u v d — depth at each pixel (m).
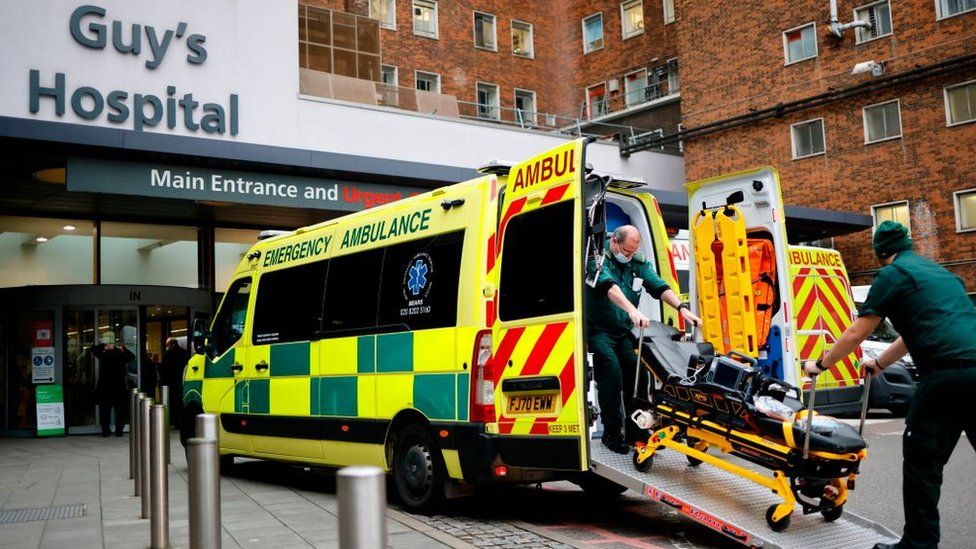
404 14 34.84
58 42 15.78
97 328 17.25
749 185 9.72
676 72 34.72
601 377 6.44
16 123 13.50
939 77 24.56
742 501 5.79
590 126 27.55
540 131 22.38
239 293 9.72
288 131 18.12
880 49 25.75
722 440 5.77
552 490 8.16
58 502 8.10
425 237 7.14
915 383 14.37
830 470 5.31
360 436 7.50
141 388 17.34
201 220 19.09
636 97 35.19
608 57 37.38
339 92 19.39
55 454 13.10
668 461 6.41
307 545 5.76
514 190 6.65
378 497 2.27
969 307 4.87
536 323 6.18
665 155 28.98
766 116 27.92
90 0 16.11
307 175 16.34
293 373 8.49
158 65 16.70
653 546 5.73
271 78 18.05
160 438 5.74
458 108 21.45
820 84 26.97
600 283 6.35
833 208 26.69
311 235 8.75
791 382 9.39
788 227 24.20
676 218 22.23
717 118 29.34
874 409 17.25
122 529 6.55
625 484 5.93
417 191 17.70
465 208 6.82
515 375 6.29
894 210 25.52
